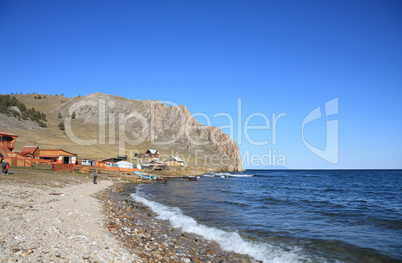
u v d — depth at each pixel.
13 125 149.62
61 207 18.22
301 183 84.88
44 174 41.31
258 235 17.14
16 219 12.81
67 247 10.29
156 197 36.09
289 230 18.62
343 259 12.98
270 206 30.47
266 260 12.77
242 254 13.58
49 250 9.52
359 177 138.75
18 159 50.91
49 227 12.43
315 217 24.00
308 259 12.91
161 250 12.88
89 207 21.20
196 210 26.19
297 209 28.66
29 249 9.20
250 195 42.72
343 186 72.44
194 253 13.23
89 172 62.91
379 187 69.31
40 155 68.75
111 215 19.95
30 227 11.87
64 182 34.88
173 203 30.78
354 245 15.10
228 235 16.56
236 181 88.62
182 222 19.80
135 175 70.62
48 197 21.55
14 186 23.84
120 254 10.94
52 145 125.56
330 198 41.41
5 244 9.27
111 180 56.22
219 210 26.53
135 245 13.00
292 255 13.41
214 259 12.59
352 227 20.03
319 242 15.66
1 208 14.59
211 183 73.25
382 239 16.55
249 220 21.94
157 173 97.00
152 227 18.00
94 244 11.52
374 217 24.27
